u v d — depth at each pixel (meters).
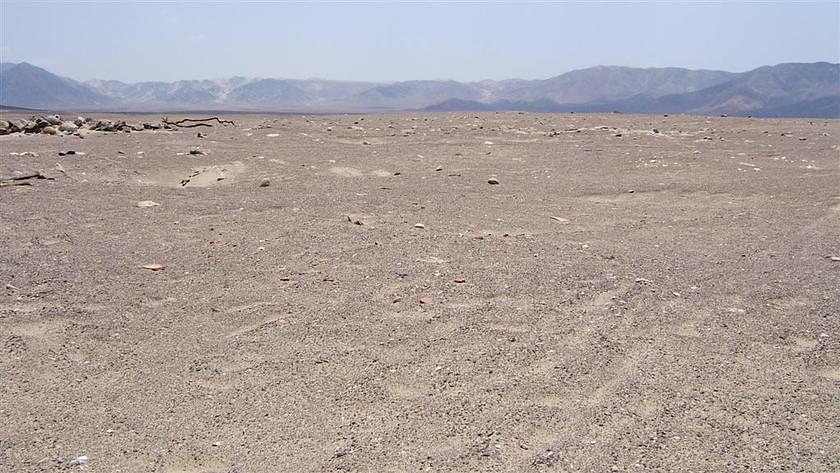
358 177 14.21
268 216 10.17
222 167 14.50
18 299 6.41
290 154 16.77
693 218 10.62
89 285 6.87
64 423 4.37
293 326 5.90
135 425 4.35
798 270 7.56
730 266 7.77
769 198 12.13
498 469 3.82
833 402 4.57
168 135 19.28
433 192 12.45
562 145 19.64
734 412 4.44
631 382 4.86
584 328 5.86
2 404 4.61
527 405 4.54
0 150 15.18
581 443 4.08
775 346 5.51
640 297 6.65
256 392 4.76
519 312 6.23
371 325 5.91
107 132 20.09
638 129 23.50
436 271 7.42
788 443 4.06
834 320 6.01
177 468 3.90
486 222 10.03
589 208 11.34
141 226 9.44
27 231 8.89
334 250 8.23
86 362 5.24
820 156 17.00
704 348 5.47
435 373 5.01
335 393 4.73
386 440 4.13
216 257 7.93
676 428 4.24
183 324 5.96
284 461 3.94
